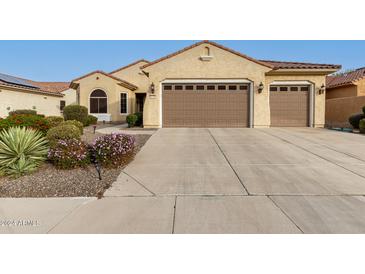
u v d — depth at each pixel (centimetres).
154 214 420
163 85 1602
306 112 1673
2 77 2172
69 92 3103
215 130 1440
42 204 461
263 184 559
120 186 551
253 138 1151
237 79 1577
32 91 2255
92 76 2209
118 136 744
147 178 603
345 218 404
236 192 514
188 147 953
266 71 1566
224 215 415
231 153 853
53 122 1081
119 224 389
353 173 636
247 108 1597
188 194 506
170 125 1614
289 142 1051
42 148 725
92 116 2047
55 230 374
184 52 1577
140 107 2611
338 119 1892
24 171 636
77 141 725
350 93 1916
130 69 2575
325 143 1030
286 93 1670
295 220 397
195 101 1600
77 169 674
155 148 938
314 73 1631
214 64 1575
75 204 461
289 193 508
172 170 667
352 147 952
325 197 487
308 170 662
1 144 652
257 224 386
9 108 1988
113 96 2202
